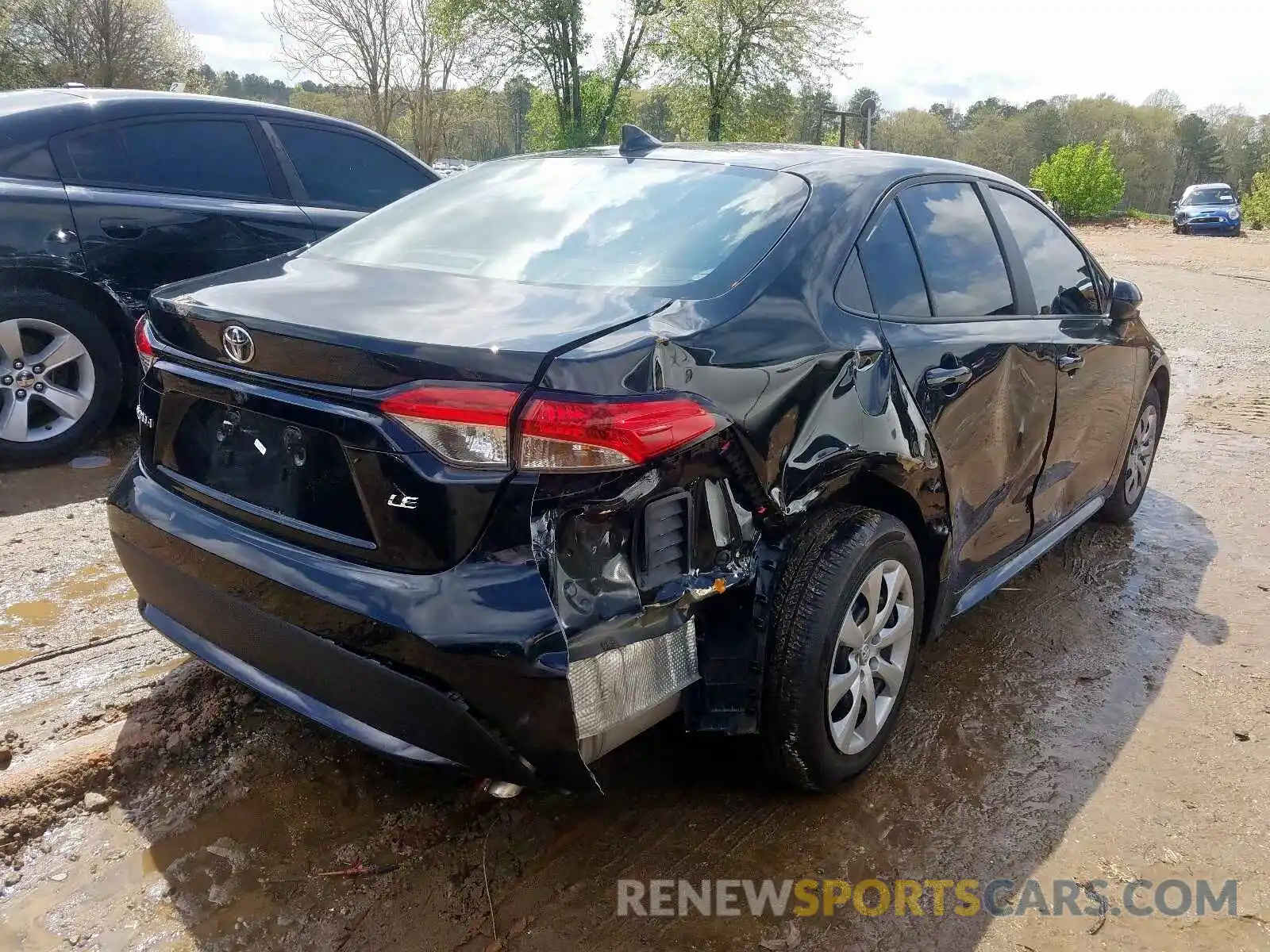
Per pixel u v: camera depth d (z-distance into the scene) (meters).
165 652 3.16
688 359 2.06
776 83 26.22
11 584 3.53
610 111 30.67
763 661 2.31
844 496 2.60
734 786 2.68
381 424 1.94
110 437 5.15
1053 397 3.49
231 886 2.23
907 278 2.87
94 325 4.66
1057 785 2.77
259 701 2.91
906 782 2.75
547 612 1.87
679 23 26.09
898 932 2.21
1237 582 4.19
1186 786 2.78
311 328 2.03
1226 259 21.00
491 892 2.26
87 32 26.72
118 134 4.81
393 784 2.61
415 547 1.95
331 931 2.12
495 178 3.13
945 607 2.99
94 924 2.11
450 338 1.94
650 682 2.08
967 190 3.38
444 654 1.88
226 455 2.30
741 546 2.24
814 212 2.65
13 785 2.45
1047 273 3.71
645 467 1.96
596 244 2.56
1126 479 4.62
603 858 2.39
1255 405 7.29
